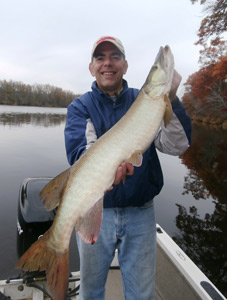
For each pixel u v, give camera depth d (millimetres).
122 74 2266
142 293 2084
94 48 2195
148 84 1844
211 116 37031
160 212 7082
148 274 2107
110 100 2174
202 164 12719
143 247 2096
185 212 7133
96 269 2086
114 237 2082
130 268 2105
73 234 5156
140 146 1804
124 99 2215
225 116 33469
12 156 12531
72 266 4301
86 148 1935
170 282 2734
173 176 10508
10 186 8000
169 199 8008
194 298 2344
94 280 2102
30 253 1628
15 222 5633
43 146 15789
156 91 1837
